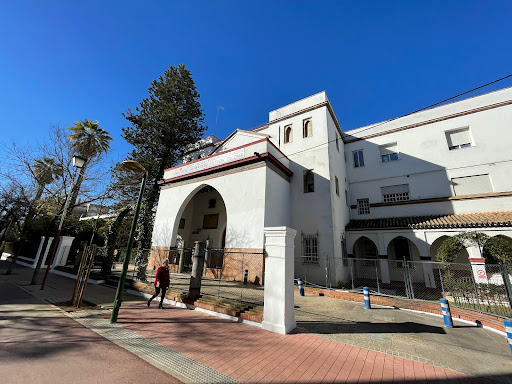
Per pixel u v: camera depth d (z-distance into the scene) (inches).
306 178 606.5
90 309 284.7
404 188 654.5
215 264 619.2
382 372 154.9
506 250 381.4
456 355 187.0
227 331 219.8
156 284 308.5
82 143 823.7
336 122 708.7
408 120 682.2
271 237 247.4
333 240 516.4
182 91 922.7
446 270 418.3
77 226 768.9
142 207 497.7
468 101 609.6
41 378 128.0
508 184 525.3
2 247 892.6
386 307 355.9
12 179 618.2
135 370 143.3
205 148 951.0
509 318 277.0
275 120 713.6
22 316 242.8
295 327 236.2
